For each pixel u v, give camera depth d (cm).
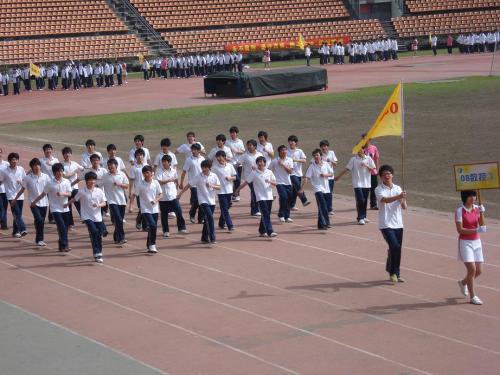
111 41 8344
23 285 1866
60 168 2130
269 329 1525
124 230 2388
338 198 2755
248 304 1672
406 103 5072
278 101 5591
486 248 2059
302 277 1861
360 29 9569
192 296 1738
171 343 1466
